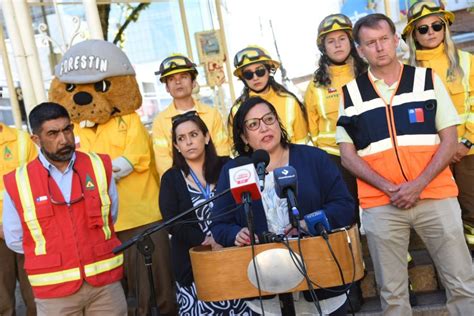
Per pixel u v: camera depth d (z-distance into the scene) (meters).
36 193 3.65
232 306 3.98
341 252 2.96
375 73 3.93
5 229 3.73
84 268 3.65
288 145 3.43
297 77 10.42
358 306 4.62
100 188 3.76
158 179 5.07
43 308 3.67
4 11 6.12
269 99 4.99
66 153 3.66
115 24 8.05
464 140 4.68
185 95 5.08
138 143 4.79
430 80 3.86
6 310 4.73
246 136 3.39
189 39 8.47
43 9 7.48
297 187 3.14
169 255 4.84
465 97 4.71
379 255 3.94
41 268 3.62
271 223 3.24
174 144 4.18
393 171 3.85
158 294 4.77
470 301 3.87
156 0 8.31
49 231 3.63
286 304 3.19
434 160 3.78
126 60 4.95
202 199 4.10
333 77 4.91
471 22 7.71
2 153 4.63
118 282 3.83
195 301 4.06
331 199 3.34
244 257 2.97
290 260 2.93
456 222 3.83
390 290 3.96
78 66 4.75
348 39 4.84
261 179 3.02
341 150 4.01
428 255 5.07
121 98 4.81
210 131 5.09
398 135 3.85
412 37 4.88
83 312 3.80
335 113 4.86
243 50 4.96
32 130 3.66
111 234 3.81
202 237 4.00
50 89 4.87
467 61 4.78
